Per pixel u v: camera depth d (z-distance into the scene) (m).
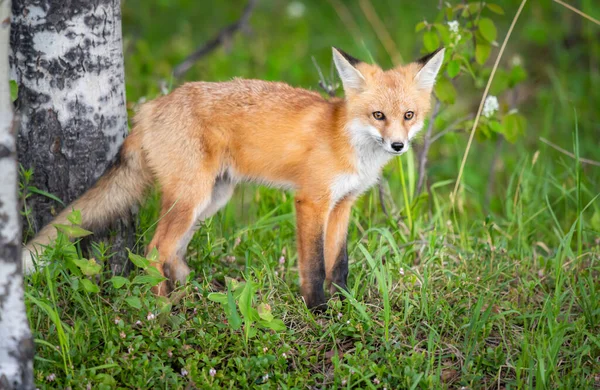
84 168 8.98
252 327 8.00
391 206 12.02
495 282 9.49
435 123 13.21
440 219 11.38
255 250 9.47
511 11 20.05
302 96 9.62
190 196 9.19
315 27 22.75
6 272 6.05
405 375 7.35
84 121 8.82
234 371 7.65
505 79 11.57
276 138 9.39
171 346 7.73
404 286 9.15
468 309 8.73
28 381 6.31
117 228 9.33
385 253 9.92
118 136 9.24
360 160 9.43
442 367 7.84
